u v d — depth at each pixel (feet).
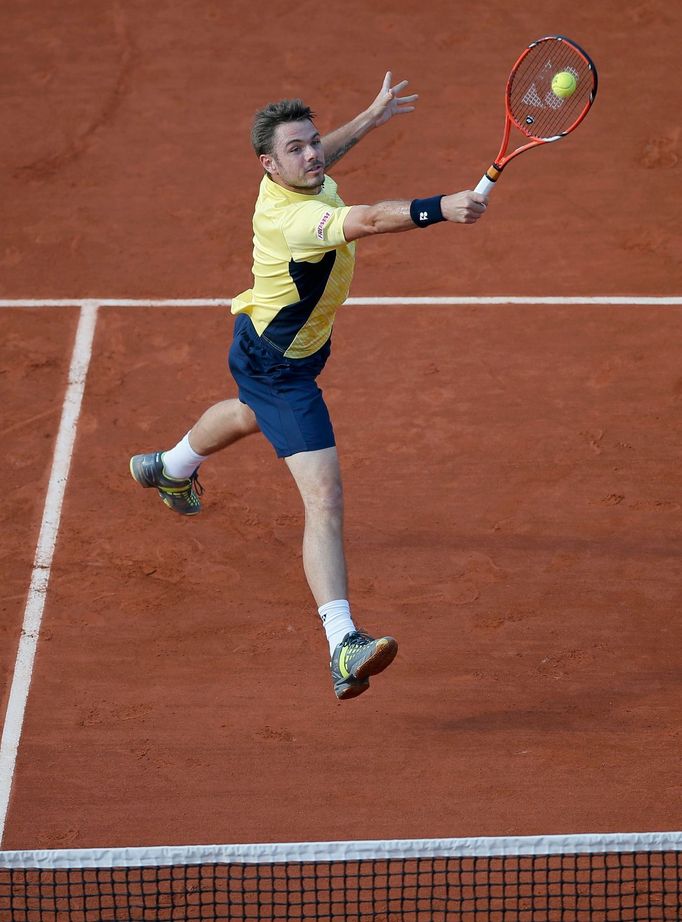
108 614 81.56
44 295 116.26
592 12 164.35
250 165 137.28
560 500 90.94
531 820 66.74
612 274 118.83
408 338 109.81
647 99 147.33
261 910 60.34
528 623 80.28
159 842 65.67
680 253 121.90
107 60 156.25
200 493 84.23
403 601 82.23
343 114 145.18
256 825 66.69
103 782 69.62
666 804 67.72
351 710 74.23
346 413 100.73
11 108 147.23
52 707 74.64
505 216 127.44
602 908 60.75
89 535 88.28
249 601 82.53
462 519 89.35
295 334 64.85
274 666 77.46
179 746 71.87
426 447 96.78
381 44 158.61
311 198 62.34
